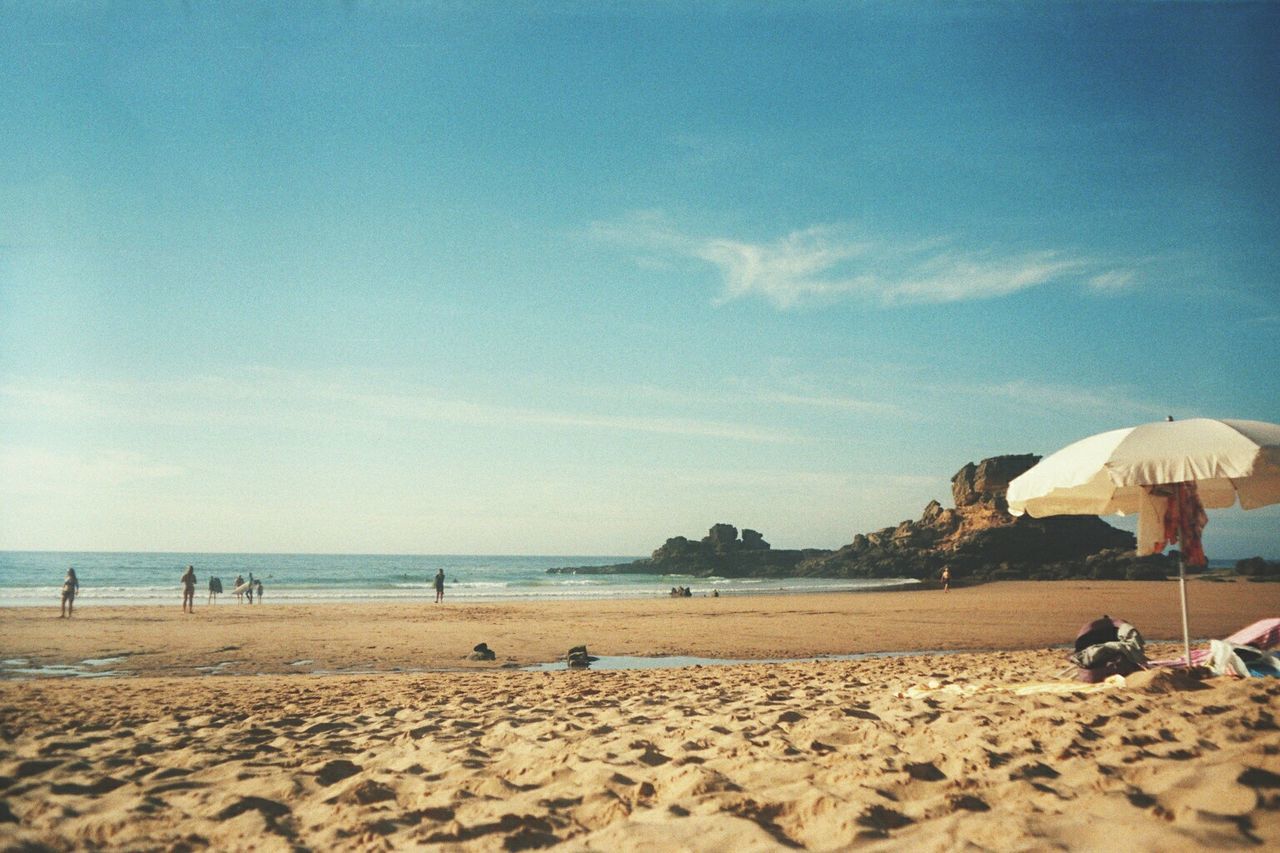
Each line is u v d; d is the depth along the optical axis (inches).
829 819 148.8
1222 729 182.2
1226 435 222.7
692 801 167.0
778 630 883.4
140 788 198.2
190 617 1013.8
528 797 178.5
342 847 150.9
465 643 743.7
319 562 6097.4
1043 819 136.6
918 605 1337.4
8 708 358.6
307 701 378.0
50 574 3144.7
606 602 1496.1
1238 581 2314.2
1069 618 1042.1
